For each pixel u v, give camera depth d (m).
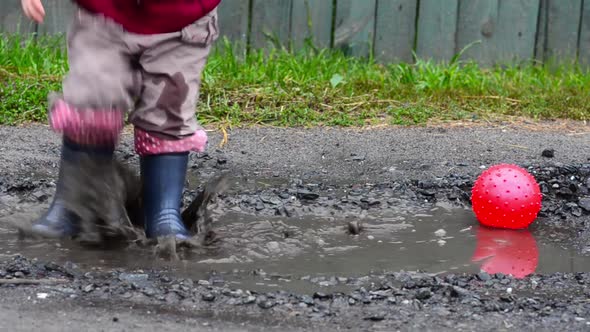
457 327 7.98
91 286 8.58
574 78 20.59
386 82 19.47
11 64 18.81
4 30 20.58
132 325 7.67
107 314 7.89
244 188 13.12
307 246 10.70
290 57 20.42
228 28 21.22
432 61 21.55
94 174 10.39
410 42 21.61
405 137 16.06
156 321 7.79
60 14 20.70
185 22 9.84
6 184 12.73
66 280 8.84
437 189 13.32
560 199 13.20
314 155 14.99
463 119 17.44
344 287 9.12
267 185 13.33
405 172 14.12
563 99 18.91
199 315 8.00
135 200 10.80
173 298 8.39
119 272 9.24
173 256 9.98
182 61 9.98
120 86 9.79
